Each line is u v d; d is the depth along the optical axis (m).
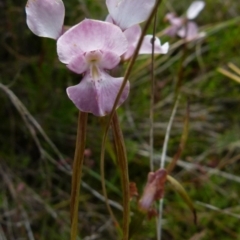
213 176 0.18
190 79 0.22
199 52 0.22
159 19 0.23
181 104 0.21
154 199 0.10
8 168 0.17
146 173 0.18
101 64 0.09
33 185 0.18
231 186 0.19
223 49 0.23
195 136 0.20
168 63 0.21
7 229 0.16
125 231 0.09
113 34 0.08
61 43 0.08
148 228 0.17
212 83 0.22
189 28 0.19
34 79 0.20
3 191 0.17
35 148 0.18
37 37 0.19
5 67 0.19
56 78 0.19
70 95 0.08
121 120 0.19
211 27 0.22
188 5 0.25
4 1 0.19
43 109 0.19
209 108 0.21
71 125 0.19
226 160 0.19
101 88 0.08
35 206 0.17
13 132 0.18
